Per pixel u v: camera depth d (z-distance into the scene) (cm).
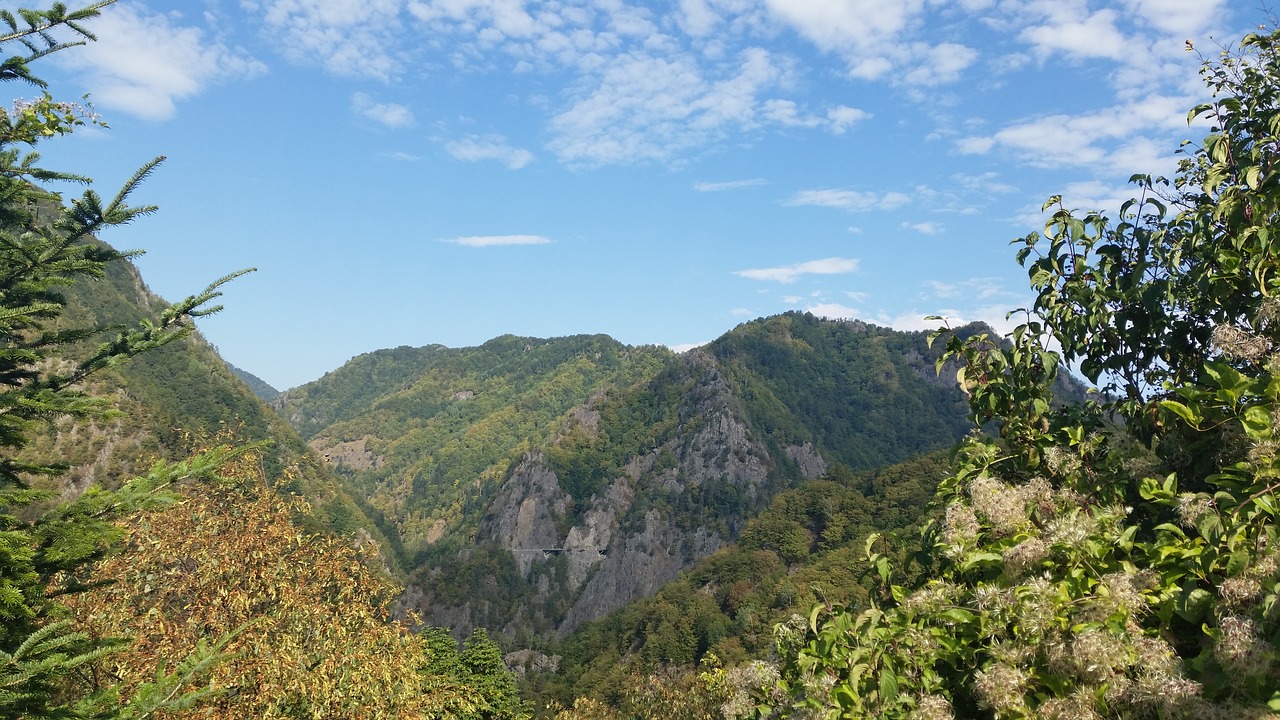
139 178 629
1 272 608
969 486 376
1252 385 299
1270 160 403
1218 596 268
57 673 523
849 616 339
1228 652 232
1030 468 412
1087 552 303
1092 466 389
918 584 391
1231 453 322
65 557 547
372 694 1494
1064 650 267
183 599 1490
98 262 656
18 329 631
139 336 673
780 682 387
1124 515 335
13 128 548
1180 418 347
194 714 1141
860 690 315
